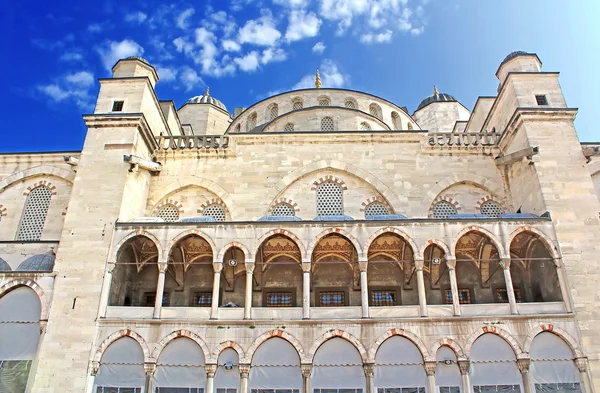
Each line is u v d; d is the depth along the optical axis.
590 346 25.09
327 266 31.08
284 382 24.95
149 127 32.97
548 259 27.19
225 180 33.19
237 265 30.16
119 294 28.61
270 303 30.36
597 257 27.00
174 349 25.55
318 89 43.38
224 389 24.86
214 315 26.14
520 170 31.28
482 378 24.86
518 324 25.55
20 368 25.44
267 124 40.75
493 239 27.27
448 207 32.72
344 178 33.38
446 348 25.41
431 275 30.20
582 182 28.91
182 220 29.62
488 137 34.78
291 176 33.12
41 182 34.28
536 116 30.84
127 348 25.56
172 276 30.95
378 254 30.78
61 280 26.78
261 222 27.75
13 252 30.44
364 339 25.42
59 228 32.72
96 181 29.45
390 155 33.66
